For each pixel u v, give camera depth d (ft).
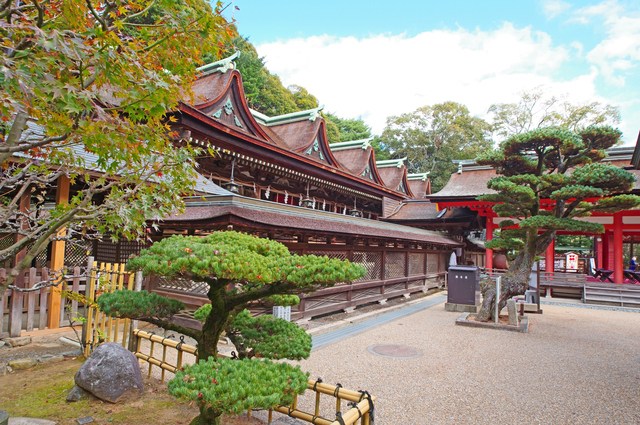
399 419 12.64
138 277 18.35
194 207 23.85
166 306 11.40
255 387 7.54
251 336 11.32
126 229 10.72
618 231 49.88
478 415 13.10
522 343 24.25
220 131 35.35
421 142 135.64
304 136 57.41
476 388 15.69
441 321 31.22
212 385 7.32
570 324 32.53
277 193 54.34
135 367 13.47
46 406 12.07
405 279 43.83
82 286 19.90
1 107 6.59
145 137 9.98
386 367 18.20
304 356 10.94
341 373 17.12
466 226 68.59
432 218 69.72
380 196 70.08
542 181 29.27
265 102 103.30
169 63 10.47
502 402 14.28
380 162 93.35
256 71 96.78
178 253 8.79
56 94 6.66
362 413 8.68
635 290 45.44
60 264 21.04
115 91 8.45
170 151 11.18
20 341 18.47
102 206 10.67
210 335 10.50
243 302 10.15
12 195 26.71
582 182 27.37
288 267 8.97
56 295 20.84
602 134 28.32
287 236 27.14
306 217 28.19
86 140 8.13
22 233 11.51
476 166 67.26
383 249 38.78
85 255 32.01
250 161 42.04
